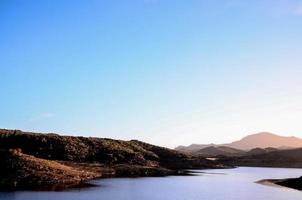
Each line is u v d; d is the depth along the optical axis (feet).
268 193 235.61
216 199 206.80
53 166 297.94
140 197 207.31
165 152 607.78
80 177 300.61
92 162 433.89
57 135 494.59
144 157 540.11
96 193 215.51
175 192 235.61
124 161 475.31
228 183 305.53
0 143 424.87
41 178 262.67
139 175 378.12
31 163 284.20
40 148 426.10
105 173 366.63
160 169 440.04
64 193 211.20
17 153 293.23
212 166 590.55
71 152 440.04
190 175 402.72
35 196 197.26
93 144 496.23
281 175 422.41
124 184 275.80
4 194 203.31
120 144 554.87
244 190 252.21
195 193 231.91
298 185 277.85
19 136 442.91
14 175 259.19
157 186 270.67
